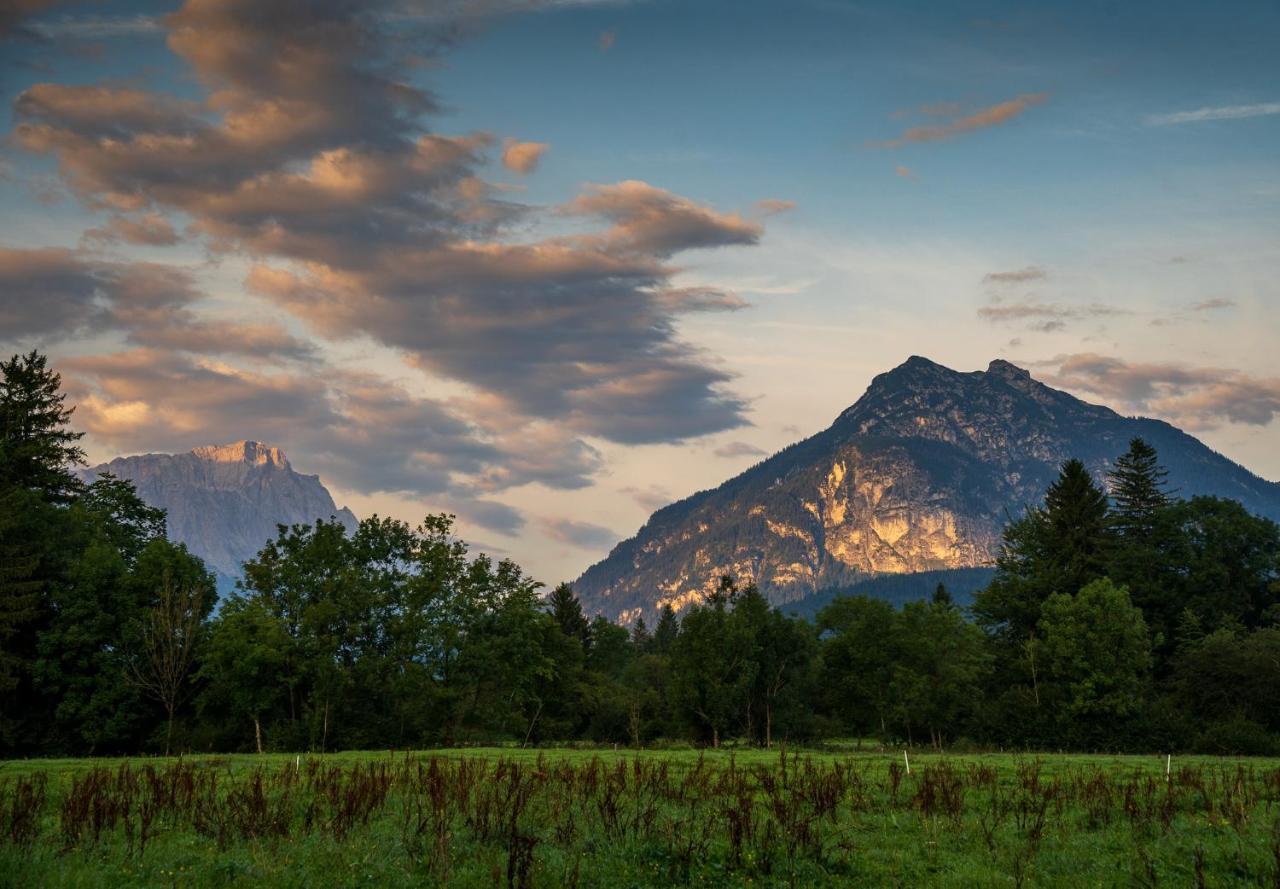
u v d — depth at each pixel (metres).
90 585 65.31
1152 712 75.38
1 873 15.75
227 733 68.94
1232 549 99.62
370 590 73.75
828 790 25.28
